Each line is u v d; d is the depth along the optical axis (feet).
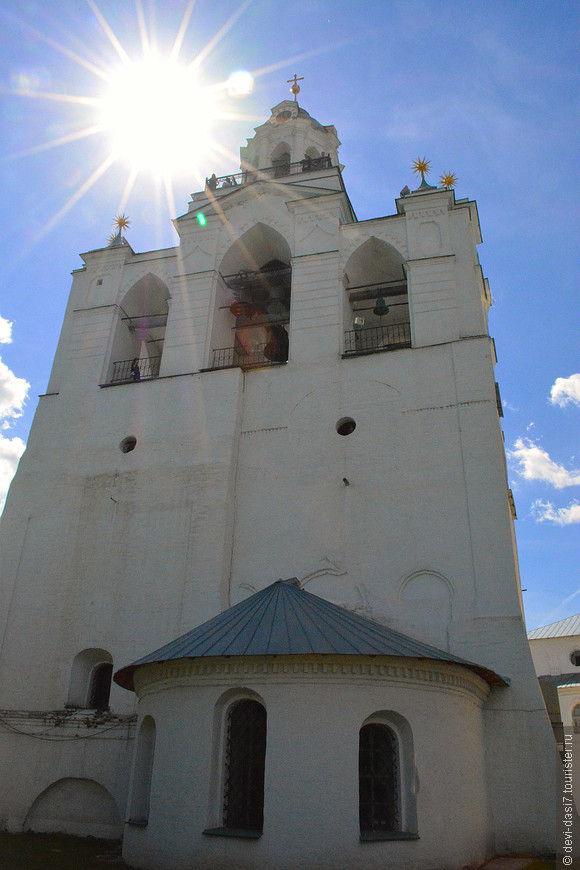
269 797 44.55
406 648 50.31
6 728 69.92
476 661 60.23
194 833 45.62
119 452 84.48
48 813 65.77
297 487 75.00
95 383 91.35
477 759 53.26
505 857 51.83
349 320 89.66
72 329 98.58
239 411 81.97
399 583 66.28
